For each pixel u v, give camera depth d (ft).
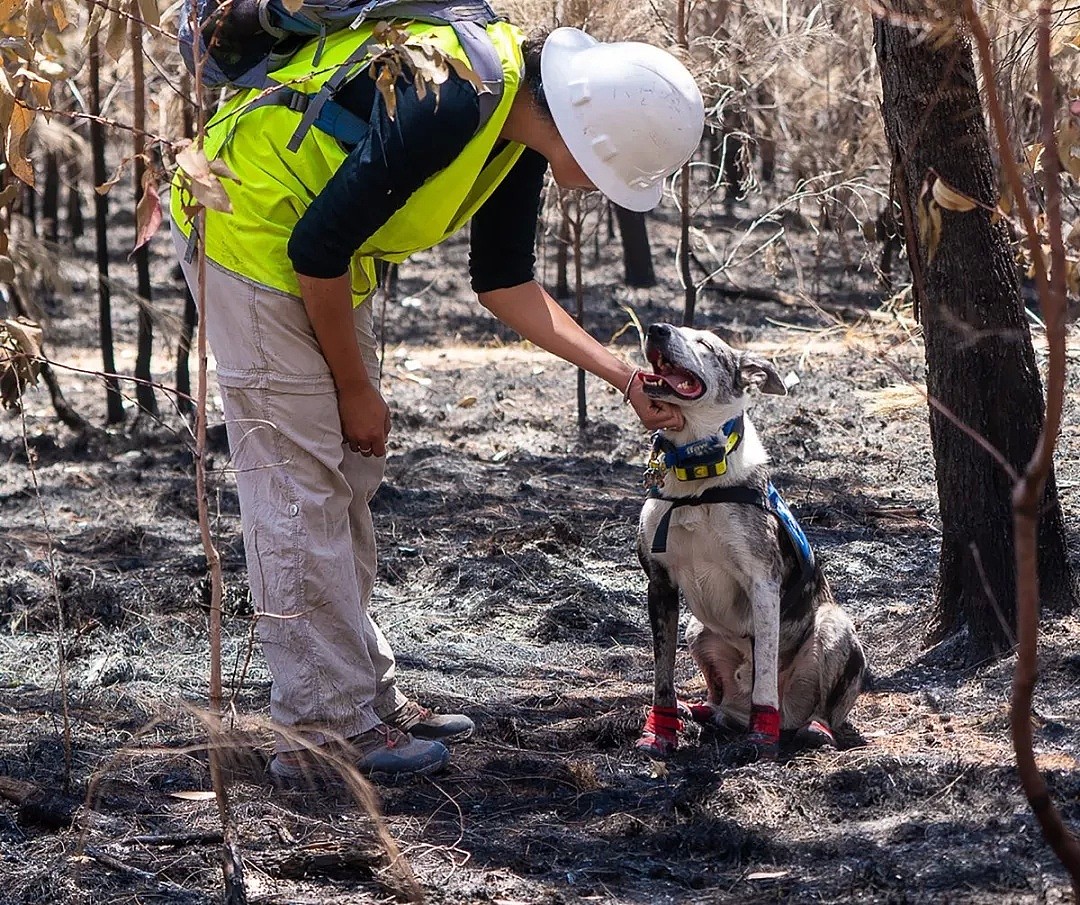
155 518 29.01
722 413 15.46
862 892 10.89
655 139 13.58
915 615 20.07
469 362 50.52
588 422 38.99
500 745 15.64
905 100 16.93
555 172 14.10
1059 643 17.42
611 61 13.69
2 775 14.02
